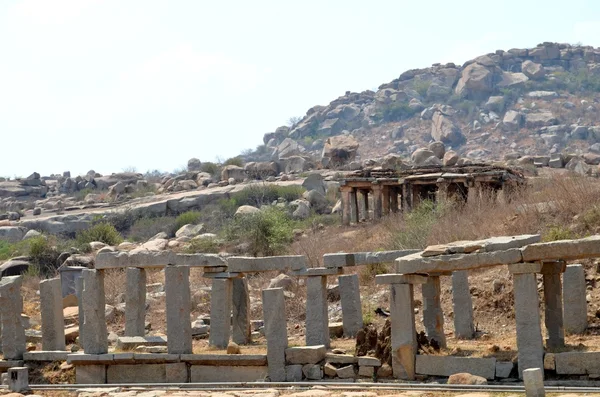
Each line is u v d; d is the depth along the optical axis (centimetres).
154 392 3006
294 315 4450
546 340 2986
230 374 3197
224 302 3528
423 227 5534
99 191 14362
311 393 2723
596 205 4688
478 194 6469
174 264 3500
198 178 12600
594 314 3544
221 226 8544
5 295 3556
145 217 10188
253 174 12150
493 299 4000
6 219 11625
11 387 3186
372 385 2841
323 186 10231
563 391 2530
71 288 5391
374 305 4312
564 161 10394
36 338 3984
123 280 5625
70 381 3419
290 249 6481
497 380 2758
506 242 2791
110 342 3922
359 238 6341
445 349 3108
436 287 3206
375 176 7650
